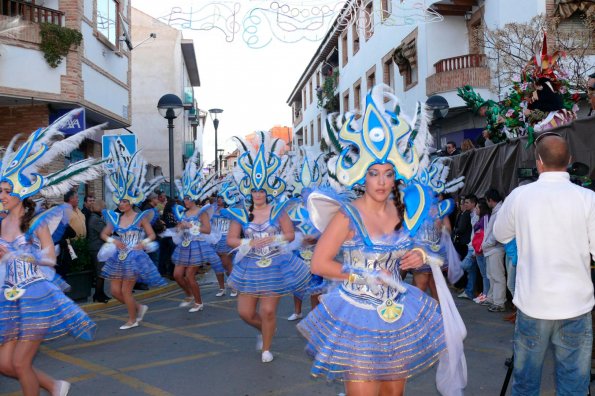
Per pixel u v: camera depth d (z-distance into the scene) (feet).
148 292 36.88
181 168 102.27
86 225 35.73
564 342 11.32
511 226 12.09
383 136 10.60
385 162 10.55
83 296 33.47
